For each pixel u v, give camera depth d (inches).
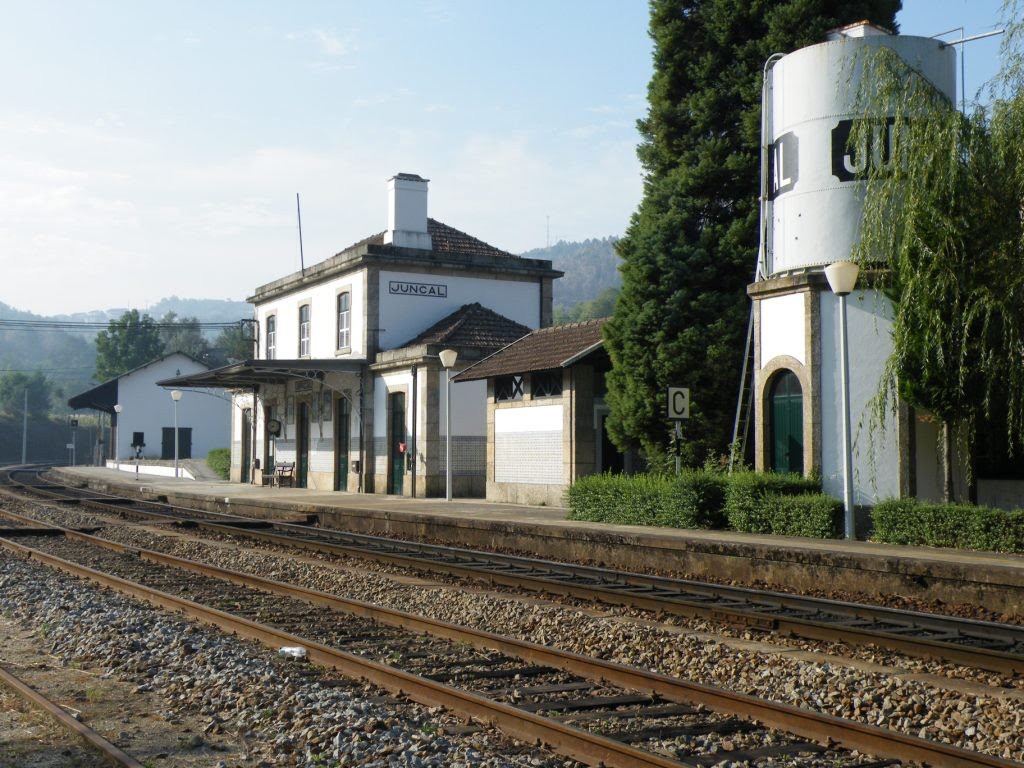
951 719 287.0
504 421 1098.7
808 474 725.9
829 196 743.7
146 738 274.7
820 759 255.4
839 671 343.9
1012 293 580.1
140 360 4478.3
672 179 981.8
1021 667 348.8
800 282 735.1
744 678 344.8
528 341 1143.6
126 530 920.9
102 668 363.9
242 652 374.3
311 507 1057.5
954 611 481.7
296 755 254.2
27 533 880.9
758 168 947.3
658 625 447.8
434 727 279.6
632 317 921.5
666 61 1019.9
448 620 477.7
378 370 1358.3
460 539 827.4
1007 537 567.5
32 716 292.7
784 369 758.5
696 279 923.4
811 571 561.6
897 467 698.2
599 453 997.2
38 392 5679.1
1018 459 672.4
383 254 1366.9
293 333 1621.6
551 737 266.2
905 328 627.2
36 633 430.3
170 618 459.5
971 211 595.2
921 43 743.7
